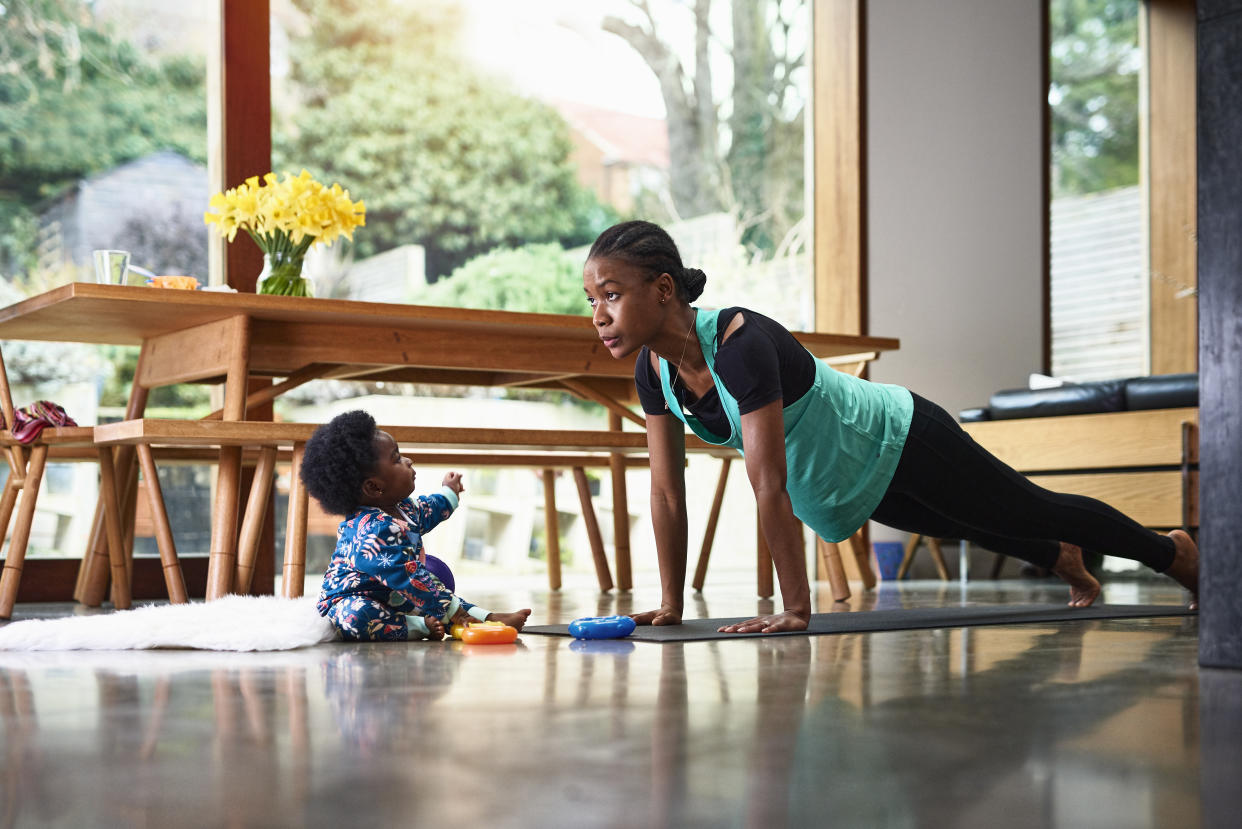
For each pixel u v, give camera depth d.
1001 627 2.13
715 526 4.10
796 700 1.17
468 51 4.73
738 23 5.30
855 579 5.04
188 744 0.94
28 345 3.77
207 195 4.05
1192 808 0.73
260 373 3.30
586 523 3.99
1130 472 4.36
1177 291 6.95
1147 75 7.00
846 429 2.16
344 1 4.48
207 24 4.06
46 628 1.83
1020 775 0.82
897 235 5.44
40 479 2.92
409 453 3.75
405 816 0.71
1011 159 5.81
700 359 2.06
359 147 4.50
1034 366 5.80
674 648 1.76
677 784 0.79
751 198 5.29
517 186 4.82
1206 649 1.43
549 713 1.09
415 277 4.59
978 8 5.74
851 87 5.37
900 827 0.68
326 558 4.13
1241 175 1.39
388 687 1.30
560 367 3.35
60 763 0.87
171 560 2.78
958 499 2.28
